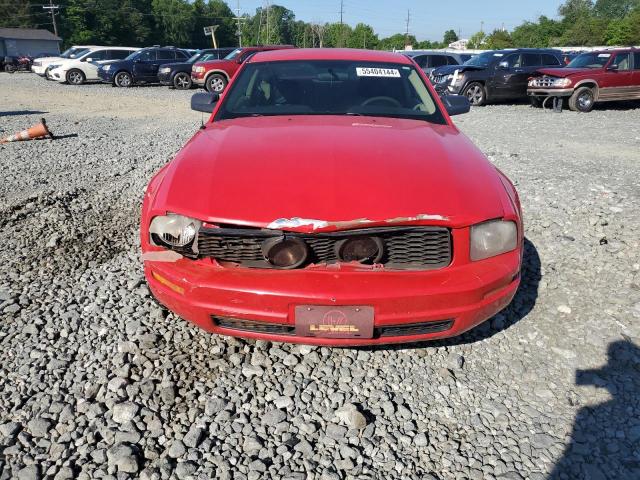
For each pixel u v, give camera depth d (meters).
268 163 2.50
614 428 2.25
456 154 2.74
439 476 2.01
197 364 2.60
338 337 2.24
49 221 4.48
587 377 2.57
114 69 21.11
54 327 2.88
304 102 3.46
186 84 20.41
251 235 2.18
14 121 11.09
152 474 1.96
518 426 2.26
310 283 2.18
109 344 2.74
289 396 2.41
